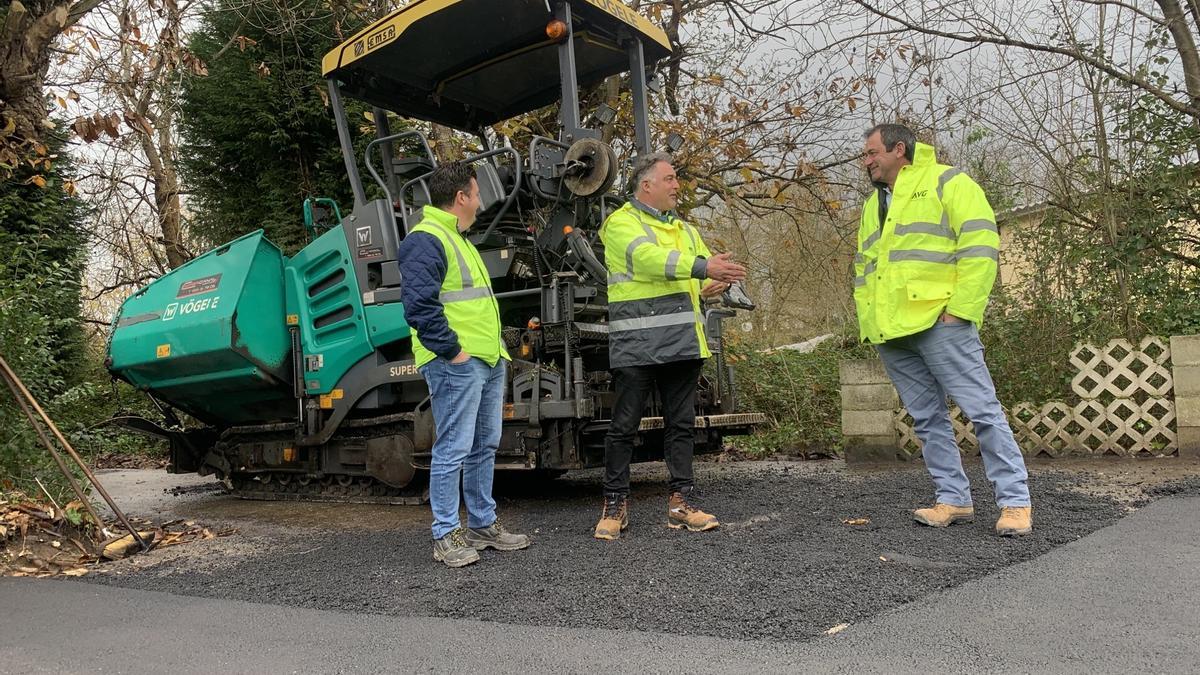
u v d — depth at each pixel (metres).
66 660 2.91
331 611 3.40
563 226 5.91
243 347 6.64
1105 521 4.25
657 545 4.32
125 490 8.57
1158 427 6.83
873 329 4.60
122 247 12.86
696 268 4.25
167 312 7.13
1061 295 7.85
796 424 9.00
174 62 8.38
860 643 2.65
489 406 4.42
